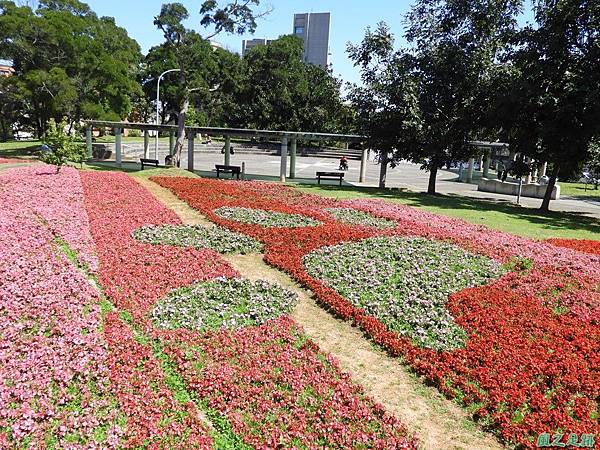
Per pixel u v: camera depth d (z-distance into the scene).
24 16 35.03
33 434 4.64
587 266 11.77
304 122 68.56
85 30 40.41
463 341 7.41
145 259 10.54
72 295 8.10
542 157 22.84
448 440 5.34
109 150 43.03
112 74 37.81
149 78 64.25
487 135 27.58
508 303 9.15
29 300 7.63
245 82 37.41
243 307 8.35
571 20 21.28
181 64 32.62
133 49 51.72
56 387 5.45
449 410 5.87
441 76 26.30
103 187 20.42
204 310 8.05
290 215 16.69
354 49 27.72
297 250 12.10
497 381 6.30
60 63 36.84
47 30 34.88
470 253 12.58
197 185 23.06
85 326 7.01
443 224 16.56
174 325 7.43
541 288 10.12
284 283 10.09
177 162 33.09
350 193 25.33
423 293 9.37
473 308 8.77
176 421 5.14
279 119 68.44
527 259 12.16
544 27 22.39
